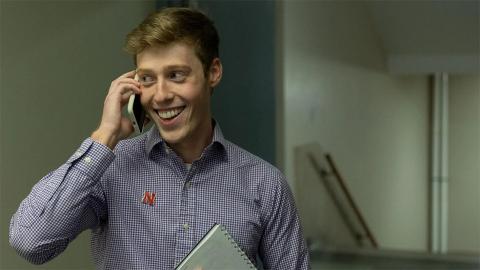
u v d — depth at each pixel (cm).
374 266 409
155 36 112
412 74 662
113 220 120
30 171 203
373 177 604
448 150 797
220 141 124
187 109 115
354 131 544
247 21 332
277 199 126
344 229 503
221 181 123
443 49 607
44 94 207
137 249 119
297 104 391
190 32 114
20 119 198
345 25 518
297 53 392
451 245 799
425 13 569
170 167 122
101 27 235
